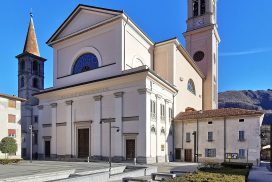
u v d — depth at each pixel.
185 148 37.00
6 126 39.38
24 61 68.88
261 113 32.25
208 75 56.72
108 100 33.72
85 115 35.88
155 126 32.47
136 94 31.25
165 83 35.31
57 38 43.28
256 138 32.06
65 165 25.38
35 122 62.53
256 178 18.41
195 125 36.69
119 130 31.80
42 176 16.41
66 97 38.69
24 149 54.53
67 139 37.16
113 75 33.53
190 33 59.75
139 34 37.81
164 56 40.91
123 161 30.98
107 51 35.88
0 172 18.17
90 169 20.59
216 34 60.06
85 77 37.91
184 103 44.00
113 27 35.50
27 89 66.69
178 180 11.47
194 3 61.53
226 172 16.11
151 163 30.41
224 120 34.44
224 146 33.94
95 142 33.88
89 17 39.00
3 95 39.16
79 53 39.62
